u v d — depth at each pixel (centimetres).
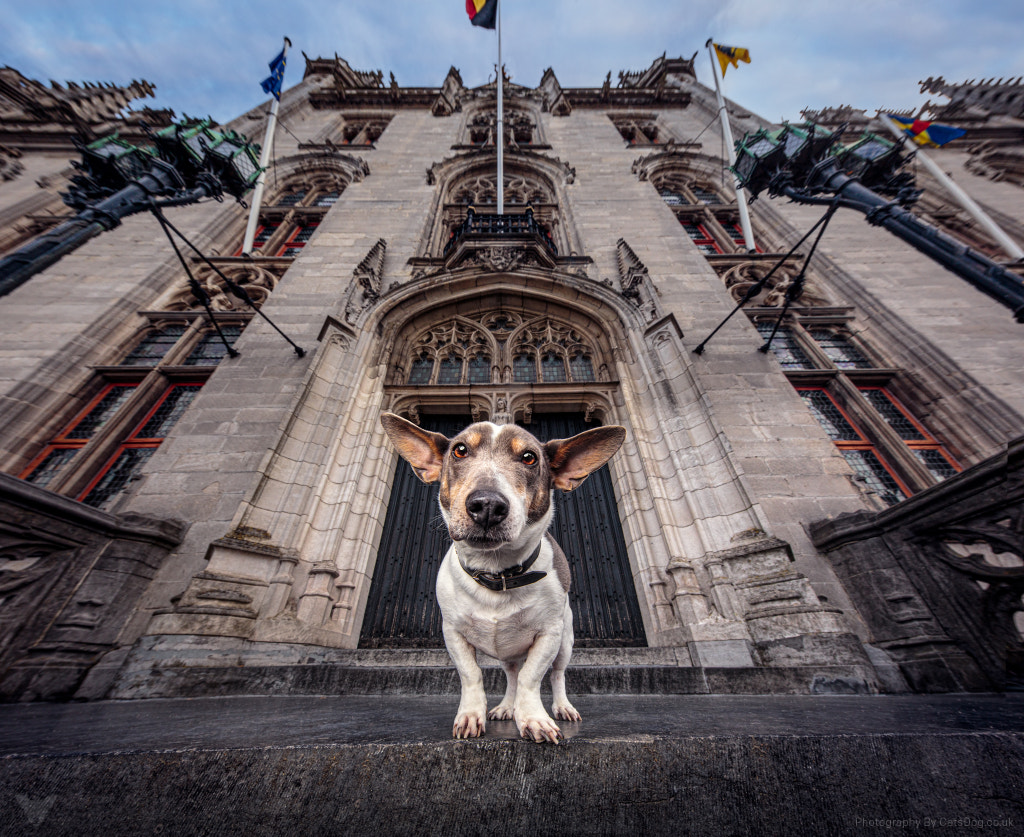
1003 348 817
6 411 700
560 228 1287
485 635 182
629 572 571
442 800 132
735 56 1446
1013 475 326
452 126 1998
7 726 206
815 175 562
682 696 330
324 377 671
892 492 668
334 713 241
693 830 129
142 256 1077
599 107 2430
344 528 554
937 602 382
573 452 227
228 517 532
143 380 822
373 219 1202
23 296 912
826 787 137
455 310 928
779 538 490
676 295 905
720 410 660
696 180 1638
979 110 2059
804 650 379
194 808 131
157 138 534
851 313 972
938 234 452
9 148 1623
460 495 172
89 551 414
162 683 355
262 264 1121
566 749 139
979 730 159
